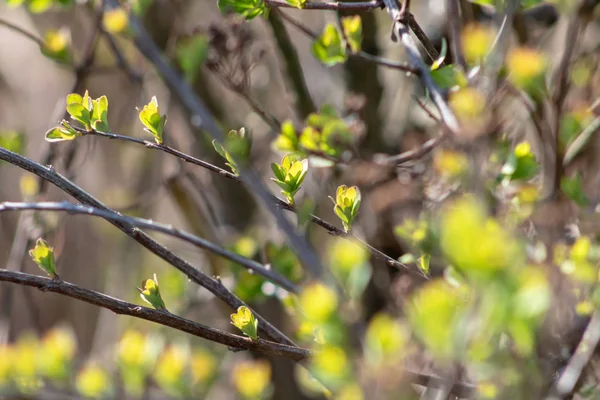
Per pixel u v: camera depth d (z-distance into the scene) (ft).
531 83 4.52
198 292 5.37
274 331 4.56
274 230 5.57
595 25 5.06
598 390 4.48
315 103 5.47
